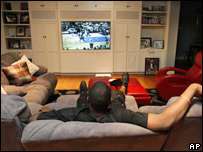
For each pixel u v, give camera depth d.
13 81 2.87
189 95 0.98
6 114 0.95
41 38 5.50
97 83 1.05
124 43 5.62
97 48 5.62
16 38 5.75
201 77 3.10
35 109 1.90
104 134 0.91
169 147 1.05
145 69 5.77
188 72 3.53
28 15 5.54
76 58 5.60
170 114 0.92
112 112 1.06
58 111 1.13
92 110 1.05
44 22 5.39
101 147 0.95
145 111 1.65
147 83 4.77
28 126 0.95
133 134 0.92
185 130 1.02
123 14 5.43
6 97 1.01
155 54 5.76
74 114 1.09
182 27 8.78
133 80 3.43
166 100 3.23
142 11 5.48
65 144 0.94
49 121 0.99
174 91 3.12
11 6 5.64
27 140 0.93
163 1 5.84
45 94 2.75
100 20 5.39
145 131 0.93
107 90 1.02
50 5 5.30
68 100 2.20
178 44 8.95
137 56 5.74
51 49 5.58
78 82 4.88
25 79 2.98
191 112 1.01
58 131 0.91
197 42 7.98
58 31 5.46
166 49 5.69
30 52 5.59
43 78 3.19
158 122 0.92
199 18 8.16
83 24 5.43
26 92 2.45
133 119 0.98
